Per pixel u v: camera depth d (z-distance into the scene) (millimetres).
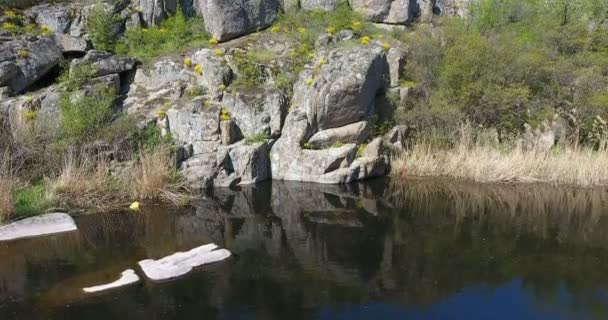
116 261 9531
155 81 15953
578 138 16844
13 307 7809
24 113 13672
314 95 14906
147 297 8195
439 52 16578
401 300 8312
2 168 11828
